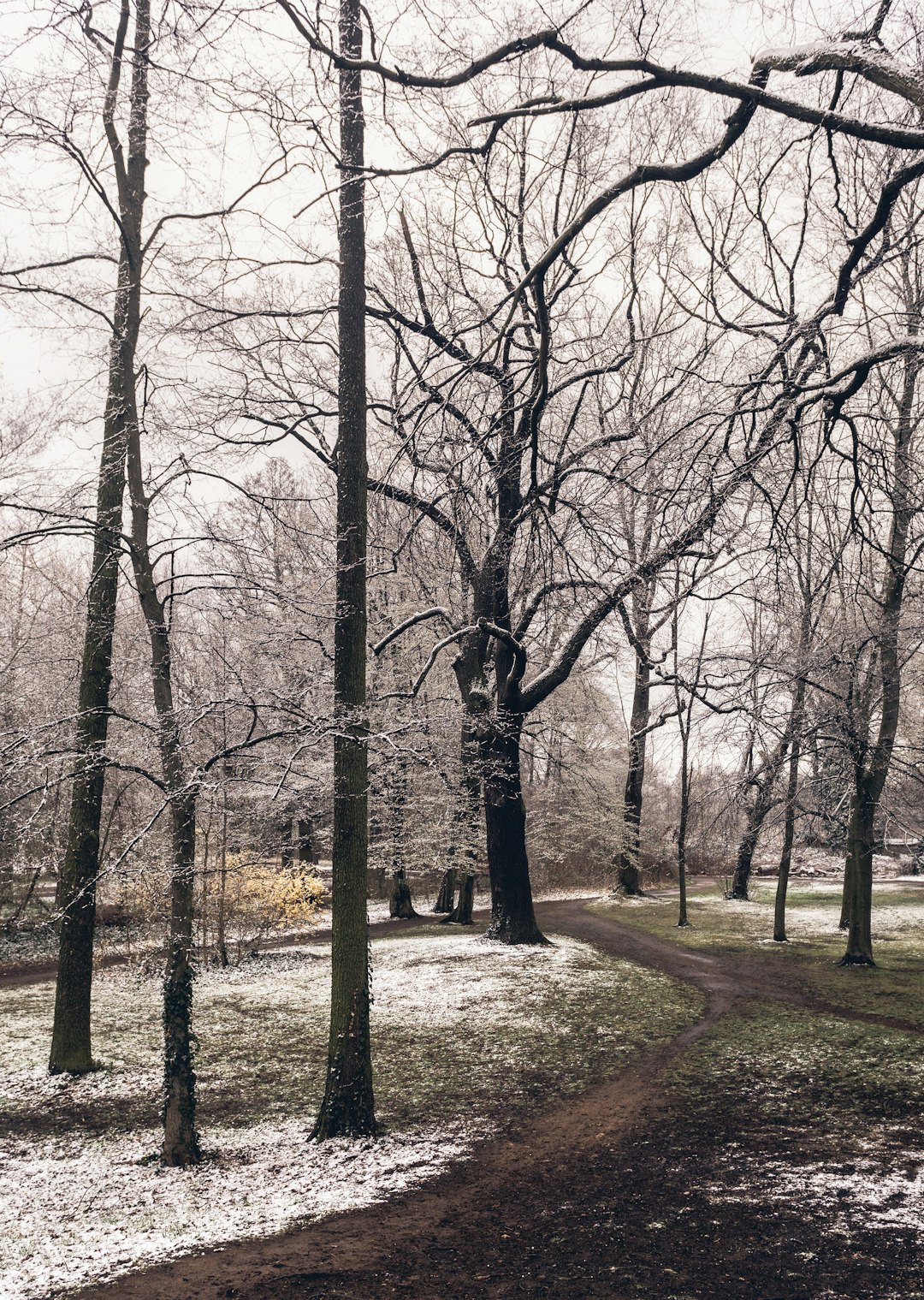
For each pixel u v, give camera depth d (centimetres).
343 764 945
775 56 585
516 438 1216
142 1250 660
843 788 1973
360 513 992
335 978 941
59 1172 845
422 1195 766
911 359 712
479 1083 1105
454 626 1833
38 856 1967
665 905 3130
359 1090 927
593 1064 1180
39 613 2220
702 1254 621
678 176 649
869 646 1683
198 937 2092
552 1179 795
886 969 1805
